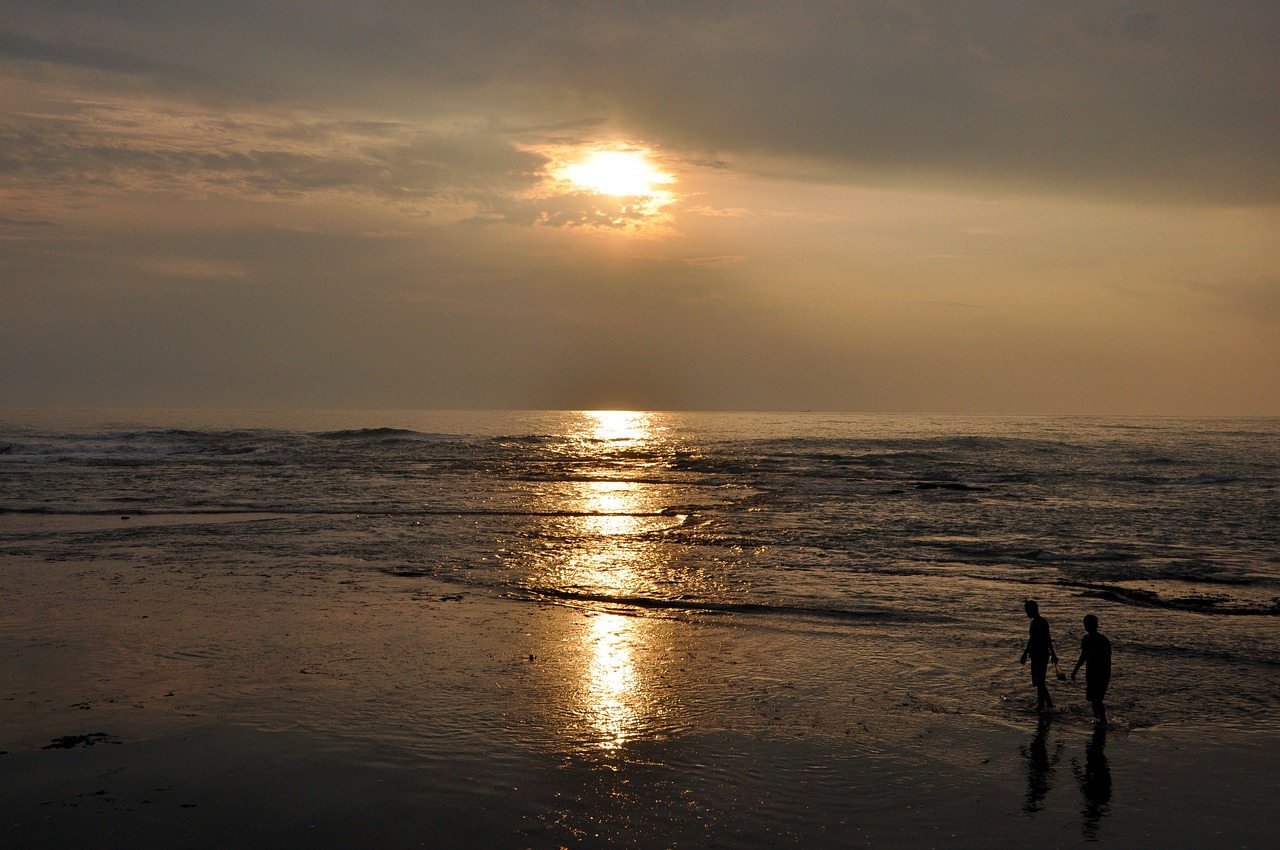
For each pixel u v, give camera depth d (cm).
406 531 2653
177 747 953
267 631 1440
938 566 2127
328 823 793
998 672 1277
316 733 998
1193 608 1688
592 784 880
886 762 946
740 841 772
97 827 779
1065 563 2169
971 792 876
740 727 1042
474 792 859
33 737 977
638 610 1647
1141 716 1098
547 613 1612
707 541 2520
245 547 2311
